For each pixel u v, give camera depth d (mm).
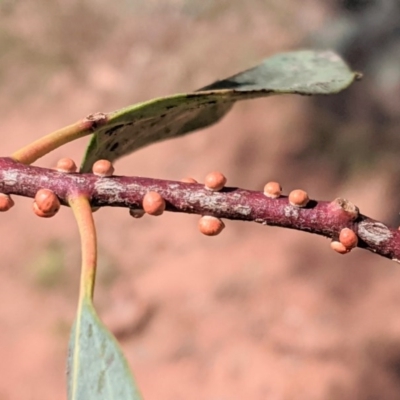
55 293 787
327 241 799
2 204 191
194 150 905
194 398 671
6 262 814
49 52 1004
